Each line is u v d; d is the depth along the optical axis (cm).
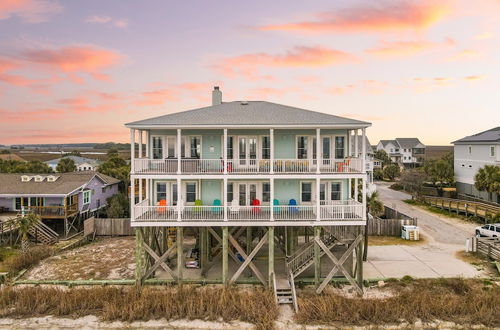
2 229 3183
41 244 3186
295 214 2164
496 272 2398
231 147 2350
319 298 2000
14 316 1942
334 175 2108
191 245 3169
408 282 2261
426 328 1802
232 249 2662
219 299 1981
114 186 4672
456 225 3734
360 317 1891
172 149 2370
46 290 2108
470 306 1905
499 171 4141
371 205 3712
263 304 1966
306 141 2328
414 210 4516
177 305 1959
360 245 2133
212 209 2222
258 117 2236
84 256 2908
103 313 1931
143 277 2217
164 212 2194
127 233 3556
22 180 3941
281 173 2112
